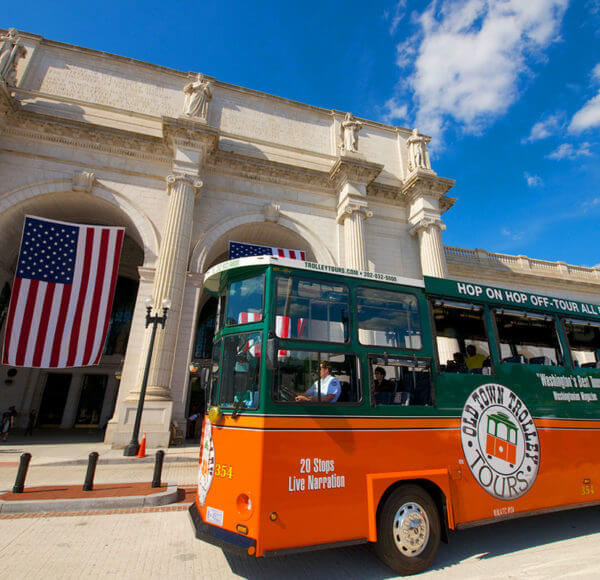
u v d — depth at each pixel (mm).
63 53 19859
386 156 24688
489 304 6238
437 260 20750
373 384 4875
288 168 20297
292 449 4164
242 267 5062
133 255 25438
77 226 15375
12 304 13742
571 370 6562
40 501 6258
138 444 12750
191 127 17578
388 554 4273
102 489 7285
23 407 21812
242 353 4738
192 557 4660
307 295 4898
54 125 17156
